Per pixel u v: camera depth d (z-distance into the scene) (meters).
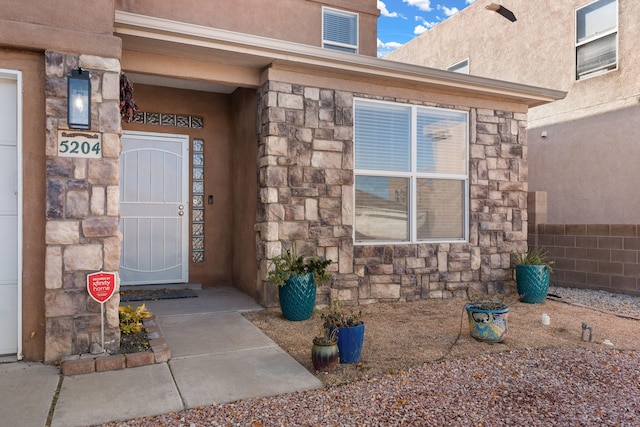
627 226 7.62
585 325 4.93
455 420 3.04
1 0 3.72
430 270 6.83
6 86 3.90
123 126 6.83
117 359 3.80
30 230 3.84
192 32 5.09
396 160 6.73
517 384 3.69
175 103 7.12
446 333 5.09
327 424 2.95
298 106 6.00
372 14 8.48
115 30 4.88
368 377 3.75
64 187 3.84
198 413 3.06
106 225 3.95
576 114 8.96
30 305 3.85
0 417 2.94
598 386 3.67
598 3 8.60
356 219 6.48
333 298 6.19
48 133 3.79
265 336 4.80
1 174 3.88
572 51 9.05
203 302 6.26
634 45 7.96
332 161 6.20
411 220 6.79
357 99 6.43
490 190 7.32
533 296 6.84
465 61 11.95
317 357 3.80
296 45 5.57
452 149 7.14
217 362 4.02
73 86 3.80
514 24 10.38
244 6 7.37
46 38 3.78
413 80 6.49
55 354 3.83
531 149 9.92
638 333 5.30
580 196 8.87
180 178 7.20
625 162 8.10
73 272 3.87
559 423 3.04
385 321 5.56
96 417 2.97
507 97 7.32
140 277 6.96
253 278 6.43
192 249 7.26
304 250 6.02
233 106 7.38
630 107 8.02
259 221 6.09
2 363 3.80
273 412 3.09
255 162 6.30
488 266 7.24
